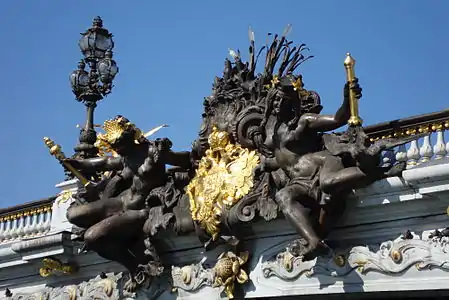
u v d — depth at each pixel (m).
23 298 105.12
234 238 80.00
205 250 83.75
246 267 80.56
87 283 97.88
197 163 85.75
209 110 84.81
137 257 88.88
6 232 108.06
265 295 78.81
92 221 89.31
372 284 71.69
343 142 72.75
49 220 104.94
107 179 91.00
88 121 100.69
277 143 76.31
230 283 80.50
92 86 100.38
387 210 71.25
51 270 99.25
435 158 71.88
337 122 72.56
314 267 75.25
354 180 69.50
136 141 87.31
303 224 71.38
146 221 87.06
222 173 80.94
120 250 88.69
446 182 67.25
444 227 68.56
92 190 90.38
